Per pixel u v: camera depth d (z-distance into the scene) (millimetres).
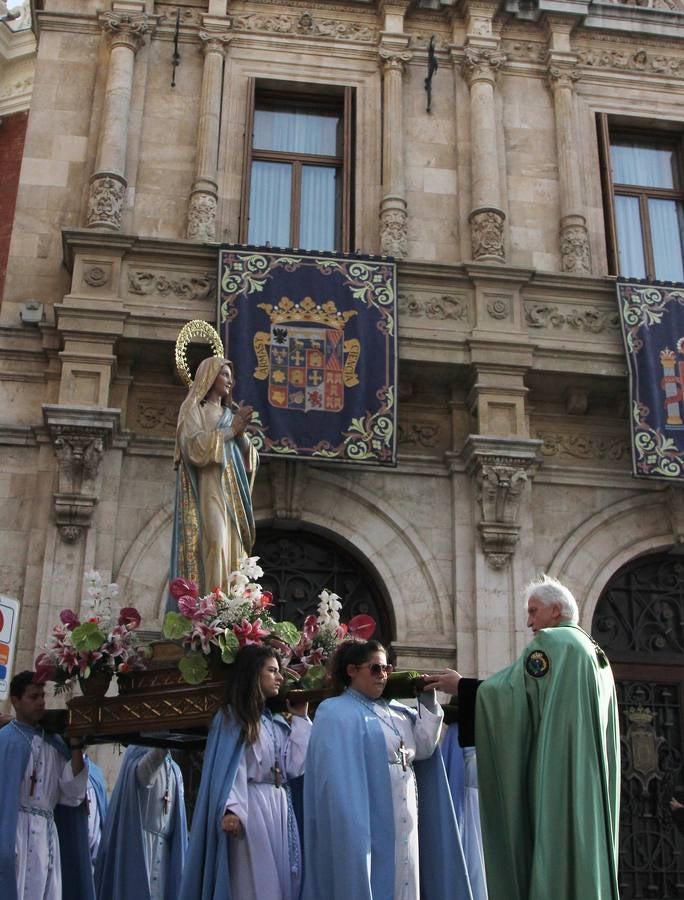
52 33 15719
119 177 14539
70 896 7230
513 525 13430
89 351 13359
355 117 15844
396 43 16047
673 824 13172
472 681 5844
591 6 16719
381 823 5523
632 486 14305
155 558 13102
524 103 16234
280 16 16141
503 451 13477
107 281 13781
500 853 5418
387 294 14094
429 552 13594
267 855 5934
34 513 13055
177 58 15625
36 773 6895
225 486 8234
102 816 8602
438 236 15250
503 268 14375
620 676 13781
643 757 13398
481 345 13992
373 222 15250
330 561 13883
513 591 13258
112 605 7352
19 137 17703
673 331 14453
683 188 16578
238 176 15227
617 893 5141
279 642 7195
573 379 14305
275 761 6262
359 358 13797
